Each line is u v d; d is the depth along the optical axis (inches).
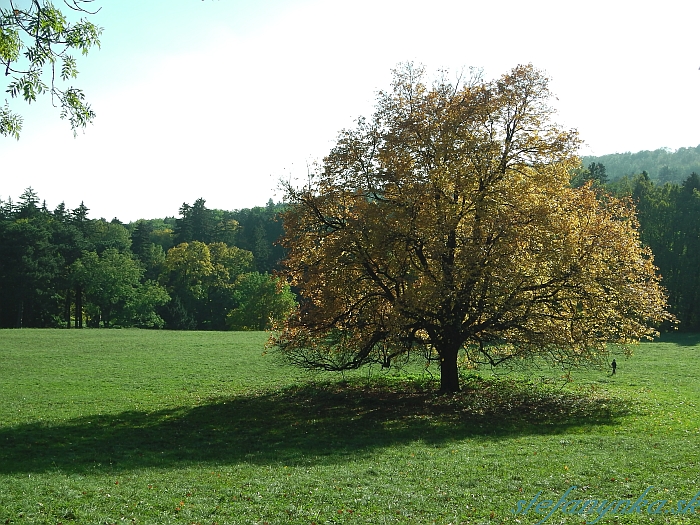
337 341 1251.2
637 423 944.3
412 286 1058.1
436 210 1052.5
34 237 3528.5
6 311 3563.0
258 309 3801.7
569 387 1370.6
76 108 517.7
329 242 1139.9
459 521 455.8
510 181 1118.4
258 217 6161.4
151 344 2429.9
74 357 2025.1
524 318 1092.5
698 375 1635.1
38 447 832.3
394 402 1168.8
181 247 4306.1
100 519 476.1
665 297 1181.1
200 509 499.8
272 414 1085.8
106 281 3816.4
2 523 463.5
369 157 1157.7
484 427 935.0
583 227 1119.0
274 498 529.3
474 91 1125.1
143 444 852.0
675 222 3503.9
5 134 543.2
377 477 599.8
